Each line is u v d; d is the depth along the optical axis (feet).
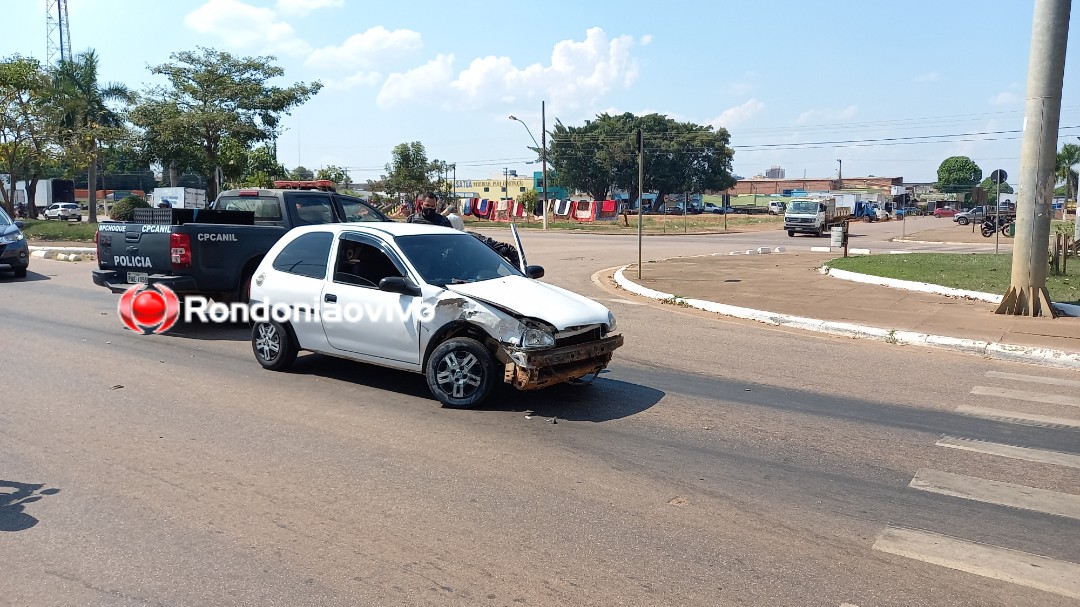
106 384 25.95
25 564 13.52
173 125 132.98
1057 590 13.11
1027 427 22.63
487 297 23.25
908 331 36.24
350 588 12.78
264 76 144.05
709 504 16.51
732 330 38.45
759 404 24.70
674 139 333.83
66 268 63.98
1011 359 32.50
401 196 228.63
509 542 14.51
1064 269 56.59
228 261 35.53
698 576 13.33
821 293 49.52
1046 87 39.32
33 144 134.51
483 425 21.76
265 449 19.56
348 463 18.60
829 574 13.51
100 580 12.98
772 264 70.95
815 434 21.63
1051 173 39.93
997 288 48.83
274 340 27.81
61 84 135.03
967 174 463.42
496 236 129.80
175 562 13.61
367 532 14.85
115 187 371.56
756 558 14.06
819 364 30.91
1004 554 14.42
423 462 18.74
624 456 19.44
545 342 22.17
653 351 32.91
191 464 18.42
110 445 19.74
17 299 45.27
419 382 26.55
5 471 17.88
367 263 25.72
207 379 26.81
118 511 15.72
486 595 12.60
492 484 17.39
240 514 15.62
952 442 21.12
